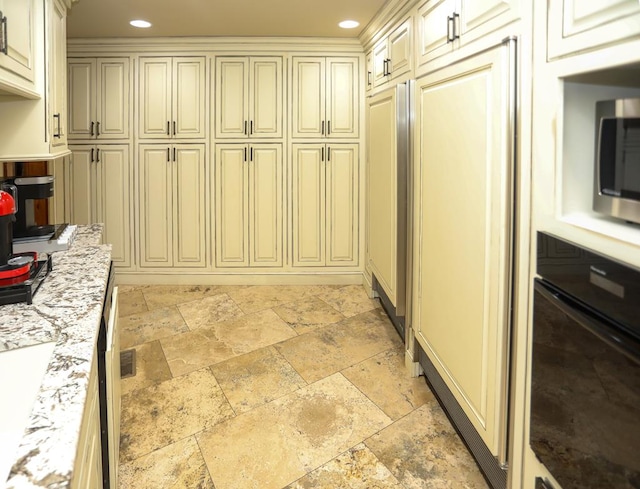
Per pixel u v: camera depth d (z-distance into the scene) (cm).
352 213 435
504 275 147
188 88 418
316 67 418
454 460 197
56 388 95
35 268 168
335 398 246
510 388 150
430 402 242
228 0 303
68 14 334
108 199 428
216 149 426
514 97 140
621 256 96
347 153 428
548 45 123
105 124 420
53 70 221
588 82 118
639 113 93
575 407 110
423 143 233
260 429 219
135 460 196
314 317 362
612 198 102
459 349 190
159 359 290
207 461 196
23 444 77
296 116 422
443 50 201
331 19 345
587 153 120
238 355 296
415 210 249
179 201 431
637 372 87
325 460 198
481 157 164
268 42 408
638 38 91
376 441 210
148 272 439
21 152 212
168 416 229
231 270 440
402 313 279
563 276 116
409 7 254
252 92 419
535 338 130
